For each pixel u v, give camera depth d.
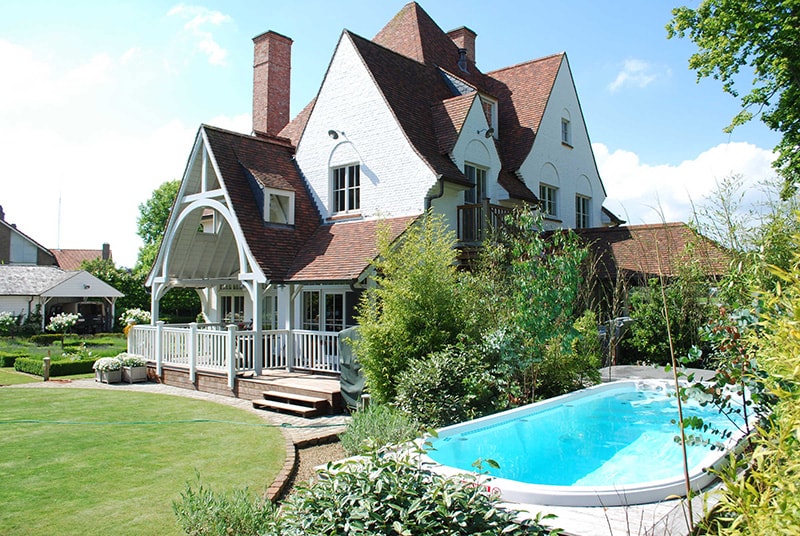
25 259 56.31
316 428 11.10
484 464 8.62
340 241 17.12
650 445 10.07
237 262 21.91
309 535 4.26
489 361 11.32
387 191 17.59
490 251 14.47
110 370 17.80
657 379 14.06
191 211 18.70
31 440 10.27
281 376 14.88
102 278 47.56
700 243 15.97
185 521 5.66
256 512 5.70
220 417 12.30
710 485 6.26
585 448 10.02
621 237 20.30
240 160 18.36
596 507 5.73
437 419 9.70
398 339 11.10
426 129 18.42
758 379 4.03
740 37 17.53
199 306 50.56
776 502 2.72
